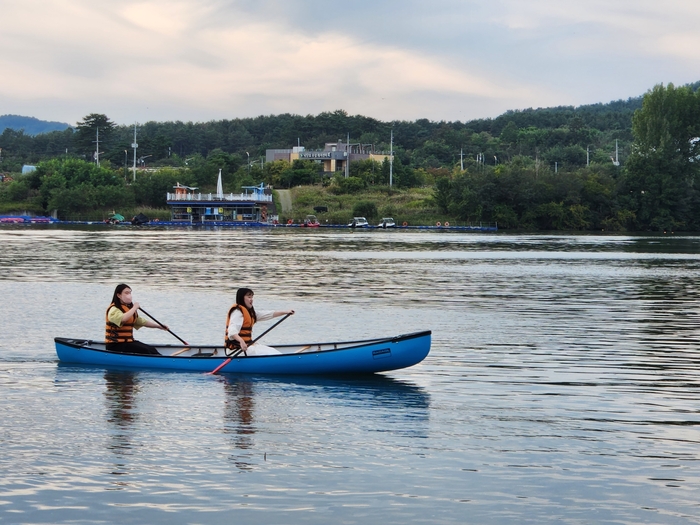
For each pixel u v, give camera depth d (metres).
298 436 12.12
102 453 11.23
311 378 15.99
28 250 55.31
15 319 23.66
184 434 12.16
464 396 14.66
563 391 15.03
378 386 15.40
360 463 10.91
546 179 129.38
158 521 9.03
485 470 10.67
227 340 16.56
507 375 16.44
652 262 50.53
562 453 11.36
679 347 19.69
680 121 129.38
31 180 139.88
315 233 95.19
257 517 9.15
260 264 45.03
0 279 34.97
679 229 130.25
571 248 68.06
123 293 17.22
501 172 129.88
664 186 126.88
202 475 10.41
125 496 9.71
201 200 125.75
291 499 9.66
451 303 28.31
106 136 188.38
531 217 126.88
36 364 17.08
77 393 14.62
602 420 13.06
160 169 156.00
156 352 17.31
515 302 28.75
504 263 48.38
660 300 29.66
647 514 9.30
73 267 41.56
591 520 9.13
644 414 13.44
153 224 121.25
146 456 11.12
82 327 22.33
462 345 19.91
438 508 9.43
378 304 27.88
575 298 30.16
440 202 128.88
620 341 20.56
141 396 14.45
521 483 10.21
